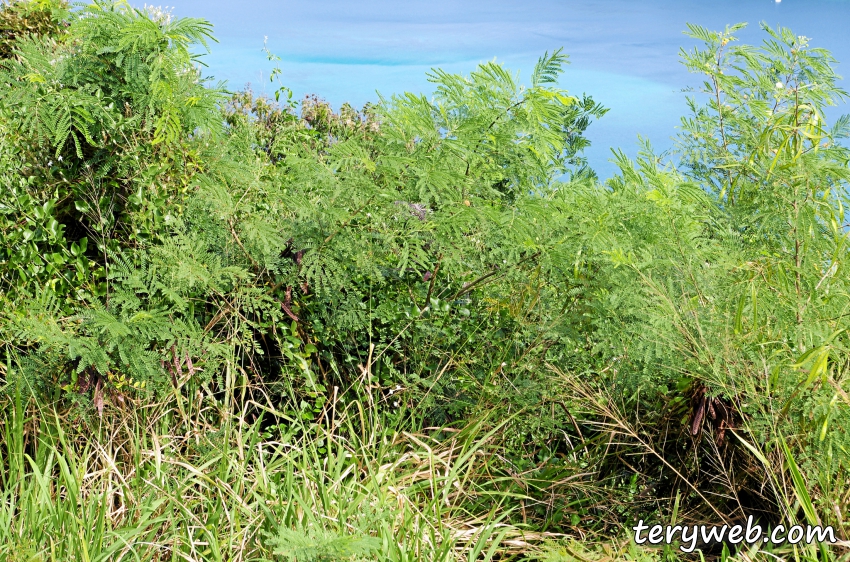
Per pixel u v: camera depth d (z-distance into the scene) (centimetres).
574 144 425
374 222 342
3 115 326
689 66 364
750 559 271
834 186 295
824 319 276
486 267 377
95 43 317
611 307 324
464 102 334
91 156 336
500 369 359
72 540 244
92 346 293
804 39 329
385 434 326
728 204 335
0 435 306
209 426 323
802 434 276
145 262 325
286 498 280
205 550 260
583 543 304
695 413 306
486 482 325
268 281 355
